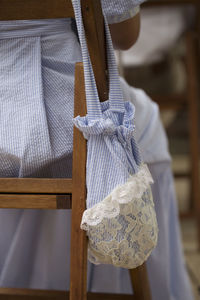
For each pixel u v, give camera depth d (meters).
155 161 0.95
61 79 0.67
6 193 0.65
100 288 1.04
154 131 0.97
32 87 0.65
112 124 0.58
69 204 0.63
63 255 1.03
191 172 2.06
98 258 0.63
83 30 0.57
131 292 1.08
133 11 0.79
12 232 1.03
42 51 0.67
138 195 0.59
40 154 0.65
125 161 0.59
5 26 0.65
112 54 0.62
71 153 0.68
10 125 0.65
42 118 0.65
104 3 0.74
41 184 0.63
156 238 0.63
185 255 1.79
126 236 0.59
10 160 0.67
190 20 1.79
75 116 0.62
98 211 0.57
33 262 1.05
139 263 0.63
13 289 0.96
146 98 1.03
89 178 0.60
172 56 2.07
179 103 1.97
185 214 1.95
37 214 1.02
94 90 0.60
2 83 0.66
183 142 4.14
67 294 0.95
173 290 1.14
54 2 0.58
